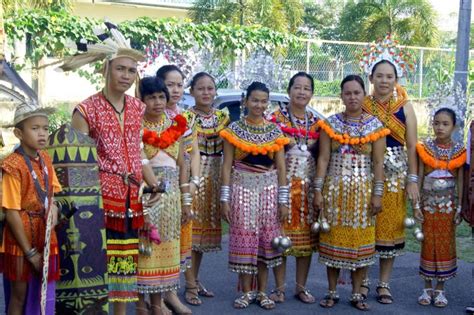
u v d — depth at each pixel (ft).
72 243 12.44
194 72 22.72
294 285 19.22
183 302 17.40
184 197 15.78
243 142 16.44
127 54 13.26
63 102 43.11
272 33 47.83
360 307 17.04
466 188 17.06
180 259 16.06
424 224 17.60
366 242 16.80
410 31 72.90
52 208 12.07
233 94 28.14
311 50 50.75
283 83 29.81
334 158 16.94
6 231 12.00
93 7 64.49
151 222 14.60
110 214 13.20
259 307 17.12
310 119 17.57
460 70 35.22
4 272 12.14
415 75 55.06
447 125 17.29
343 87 16.72
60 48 39.86
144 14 67.46
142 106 13.94
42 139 11.99
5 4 38.27
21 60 39.73
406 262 21.86
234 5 63.16
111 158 13.20
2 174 11.80
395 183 17.30
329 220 16.89
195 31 44.73
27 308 12.13
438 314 16.89
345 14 77.25
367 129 16.61
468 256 22.58
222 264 21.24
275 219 16.78
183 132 15.25
